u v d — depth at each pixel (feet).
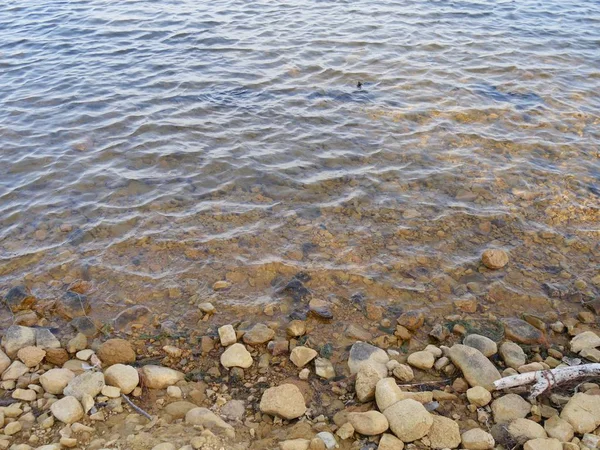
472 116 9.34
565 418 4.28
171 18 13.93
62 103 9.71
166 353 5.08
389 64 11.28
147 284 5.91
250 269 6.13
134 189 7.46
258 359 5.04
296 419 4.42
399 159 8.16
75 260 6.22
